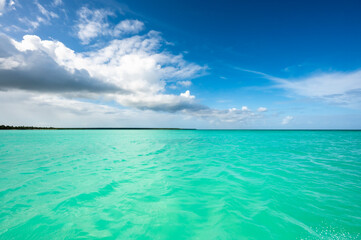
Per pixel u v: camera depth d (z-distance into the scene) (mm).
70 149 16938
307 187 5816
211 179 6836
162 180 6734
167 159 11453
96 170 8398
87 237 3297
